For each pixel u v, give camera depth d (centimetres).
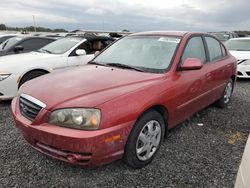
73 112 268
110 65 400
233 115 515
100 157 271
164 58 380
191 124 462
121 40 459
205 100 453
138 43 427
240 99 639
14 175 299
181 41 404
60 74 367
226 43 1023
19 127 307
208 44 477
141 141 312
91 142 261
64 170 311
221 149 373
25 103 307
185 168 322
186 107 390
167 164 330
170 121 361
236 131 438
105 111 270
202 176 306
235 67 564
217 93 501
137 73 356
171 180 297
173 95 348
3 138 390
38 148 293
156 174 308
